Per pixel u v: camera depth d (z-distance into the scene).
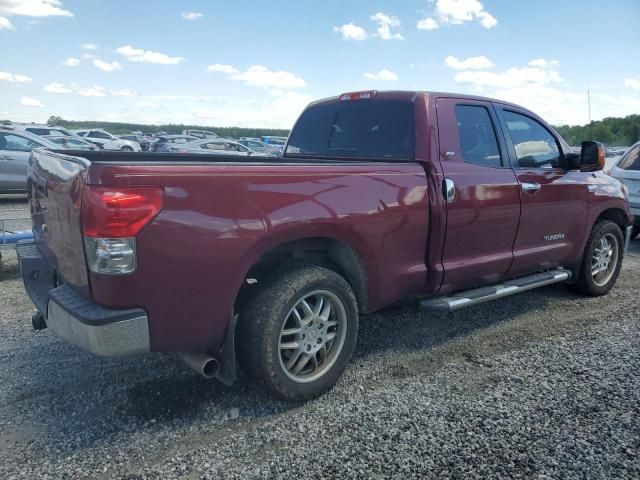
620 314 5.32
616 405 3.46
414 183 3.89
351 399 3.54
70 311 2.87
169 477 2.72
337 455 2.91
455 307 4.19
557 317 5.20
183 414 3.34
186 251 2.87
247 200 3.07
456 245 4.21
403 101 4.32
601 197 5.61
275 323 3.26
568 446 3.00
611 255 5.99
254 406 3.44
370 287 3.80
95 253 2.72
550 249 5.10
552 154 5.25
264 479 2.71
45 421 3.24
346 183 3.52
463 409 3.41
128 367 3.98
